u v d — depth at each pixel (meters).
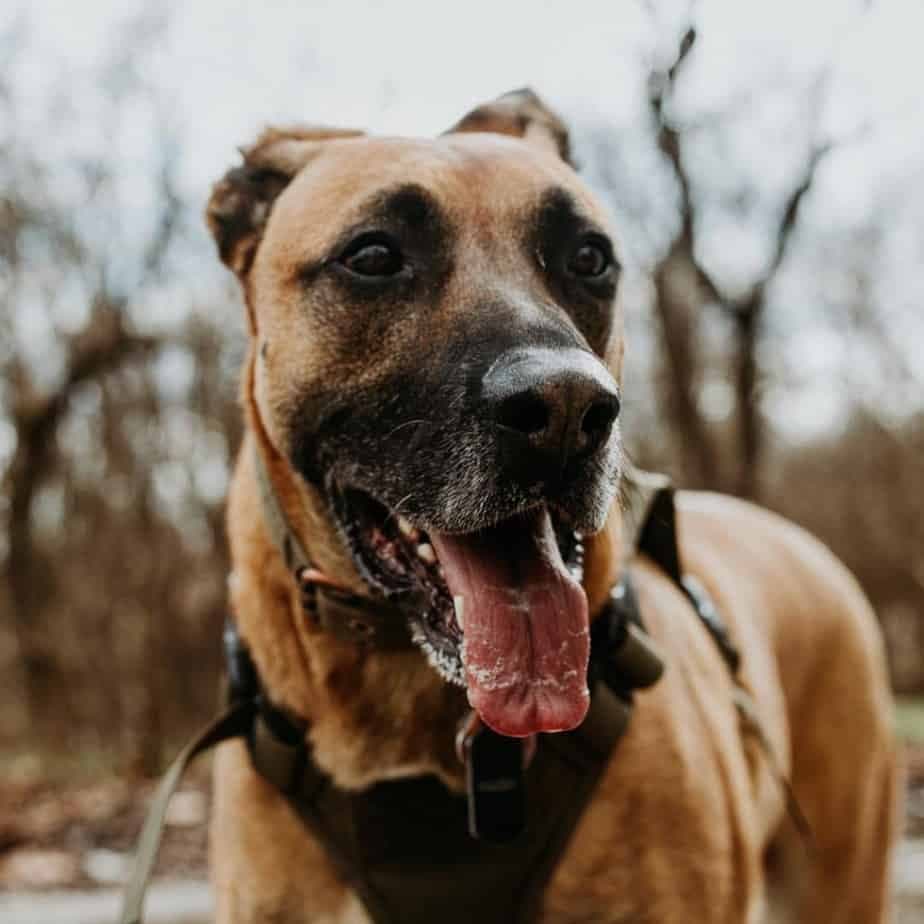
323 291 0.57
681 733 0.58
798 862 0.81
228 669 0.61
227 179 0.65
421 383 0.54
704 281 2.92
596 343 0.59
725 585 0.75
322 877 0.57
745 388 3.02
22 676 3.67
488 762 0.53
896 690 5.81
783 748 0.76
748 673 0.71
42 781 1.77
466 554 0.52
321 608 0.55
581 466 0.49
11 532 3.39
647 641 0.56
